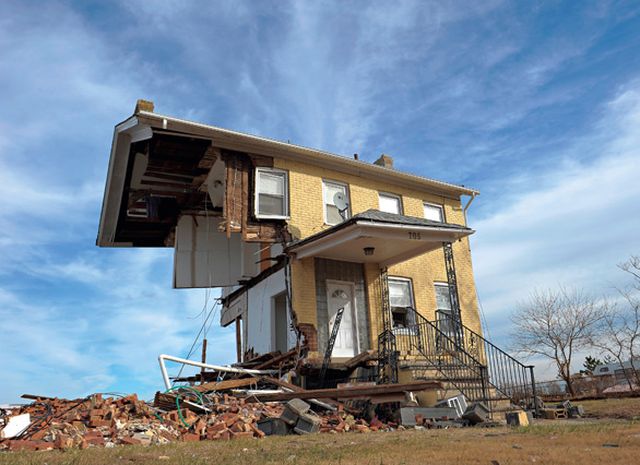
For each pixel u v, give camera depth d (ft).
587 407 44.24
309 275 46.70
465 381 39.52
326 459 15.58
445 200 62.13
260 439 23.07
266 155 48.67
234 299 62.95
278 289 49.67
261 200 47.52
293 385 38.19
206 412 31.09
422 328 51.67
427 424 30.40
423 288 54.90
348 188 53.78
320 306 46.47
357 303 48.80
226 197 45.42
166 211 59.21
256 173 47.57
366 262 50.52
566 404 39.83
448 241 46.60
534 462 14.01
